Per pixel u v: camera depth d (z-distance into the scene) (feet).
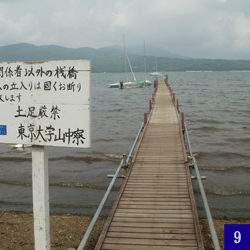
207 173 38.47
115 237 16.29
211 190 32.78
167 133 42.16
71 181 36.55
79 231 24.79
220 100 136.26
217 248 13.46
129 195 21.71
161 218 18.19
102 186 34.94
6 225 25.93
